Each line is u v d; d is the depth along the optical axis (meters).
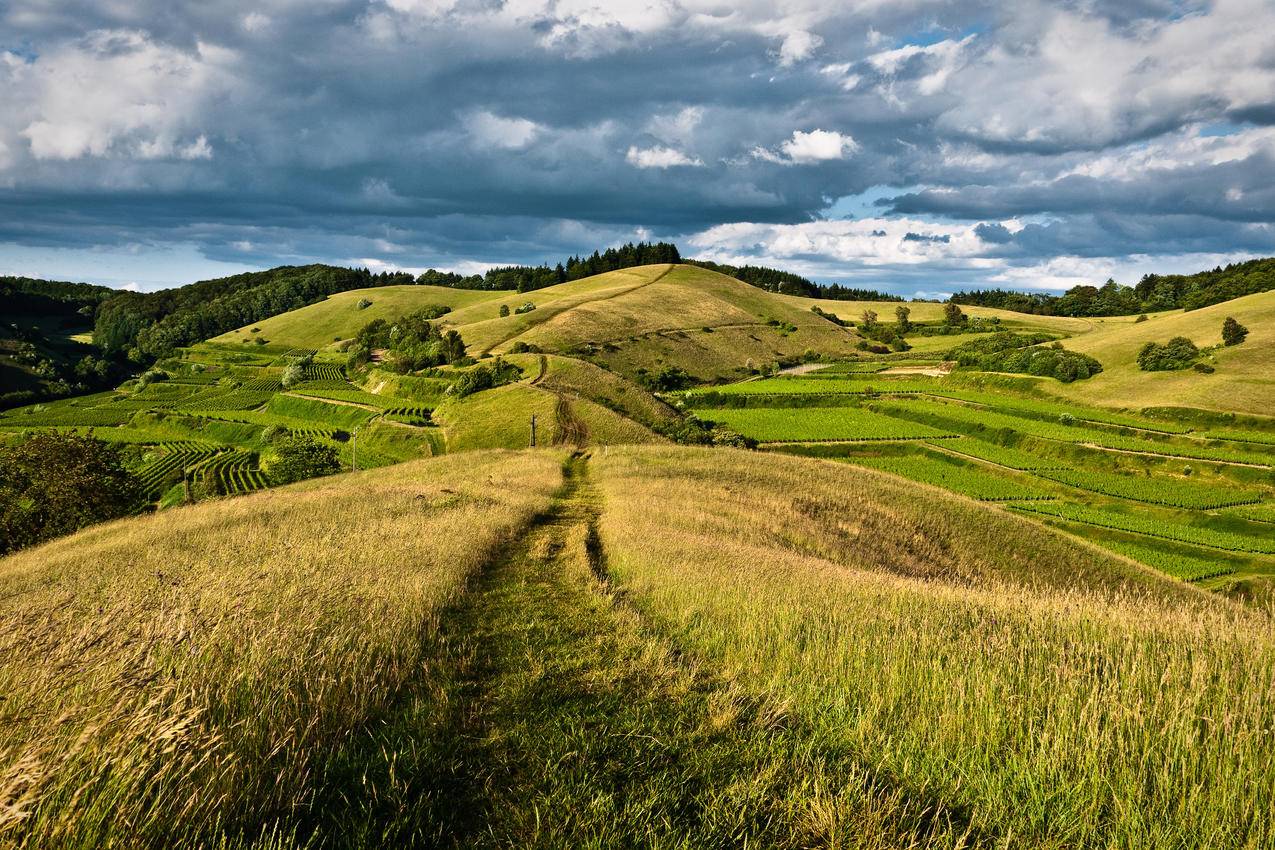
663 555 13.66
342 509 19.97
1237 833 3.64
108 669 4.15
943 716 5.06
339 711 4.81
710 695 5.86
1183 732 4.44
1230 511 56.50
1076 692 5.38
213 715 4.05
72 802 2.84
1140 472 69.69
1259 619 7.98
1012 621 8.28
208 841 3.11
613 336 136.38
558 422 73.62
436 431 85.81
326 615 7.01
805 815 3.92
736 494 29.47
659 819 3.82
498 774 4.34
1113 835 3.66
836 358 153.75
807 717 5.45
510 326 137.50
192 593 7.41
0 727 3.46
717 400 108.88
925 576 22.72
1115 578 28.75
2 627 5.03
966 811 4.09
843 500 31.64
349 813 3.62
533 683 6.04
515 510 20.80
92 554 17.62
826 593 10.15
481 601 9.48
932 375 123.50
